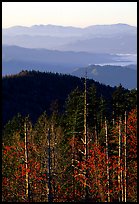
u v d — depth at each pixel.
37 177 37.28
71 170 41.56
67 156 44.94
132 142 43.16
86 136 29.31
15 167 41.53
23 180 39.41
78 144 47.91
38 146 40.59
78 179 37.31
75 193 39.62
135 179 41.88
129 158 42.75
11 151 43.75
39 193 37.84
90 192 39.16
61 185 39.16
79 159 44.53
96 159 41.22
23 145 42.38
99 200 38.38
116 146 44.84
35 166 37.75
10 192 39.31
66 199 38.53
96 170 39.72
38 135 48.84
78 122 50.72
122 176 39.25
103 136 49.50
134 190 41.12
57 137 44.69
